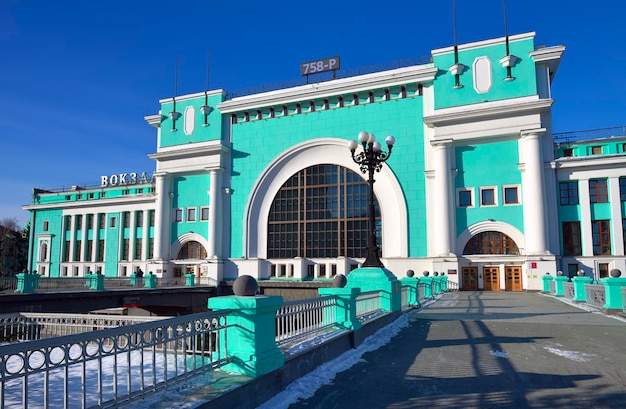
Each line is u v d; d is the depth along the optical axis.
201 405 4.33
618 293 14.45
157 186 42.00
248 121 40.44
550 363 7.52
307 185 37.88
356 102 36.72
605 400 5.52
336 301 8.95
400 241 33.56
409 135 34.59
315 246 36.78
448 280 30.53
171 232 41.75
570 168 30.33
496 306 17.89
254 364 5.38
